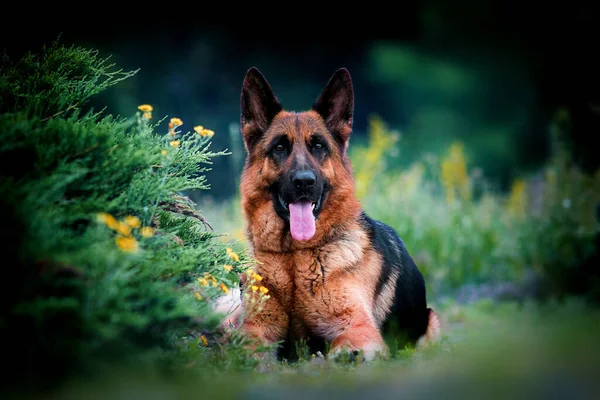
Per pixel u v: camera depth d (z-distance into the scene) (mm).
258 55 43406
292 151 8203
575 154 17219
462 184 18062
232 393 4918
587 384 4809
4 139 5527
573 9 40531
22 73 7176
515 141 41312
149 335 5508
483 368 5258
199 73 38844
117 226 5156
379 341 7574
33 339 4980
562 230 14125
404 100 41812
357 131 41719
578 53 40219
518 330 8086
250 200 8469
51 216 5359
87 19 32281
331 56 45000
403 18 45531
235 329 7289
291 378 5781
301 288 8094
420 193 17562
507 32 43469
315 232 8102
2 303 4949
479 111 42375
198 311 5742
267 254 8203
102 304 5012
